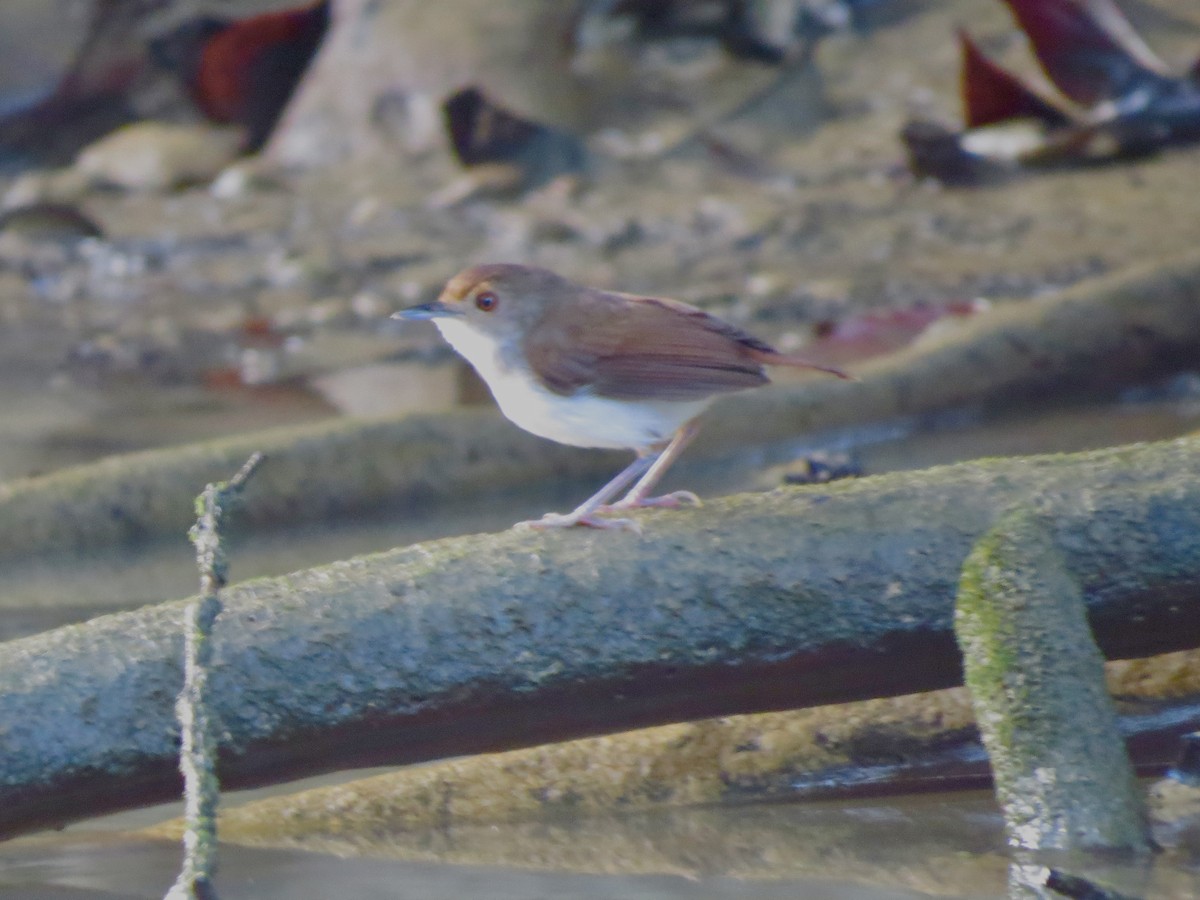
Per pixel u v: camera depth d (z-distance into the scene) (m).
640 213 20.00
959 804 7.26
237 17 23.48
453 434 12.94
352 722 6.71
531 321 7.77
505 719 6.88
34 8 24.64
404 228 20.52
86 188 23.16
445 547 6.96
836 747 7.61
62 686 6.59
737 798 7.50
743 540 6.84
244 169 23.02
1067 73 20.31
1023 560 6.52
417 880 6.77
